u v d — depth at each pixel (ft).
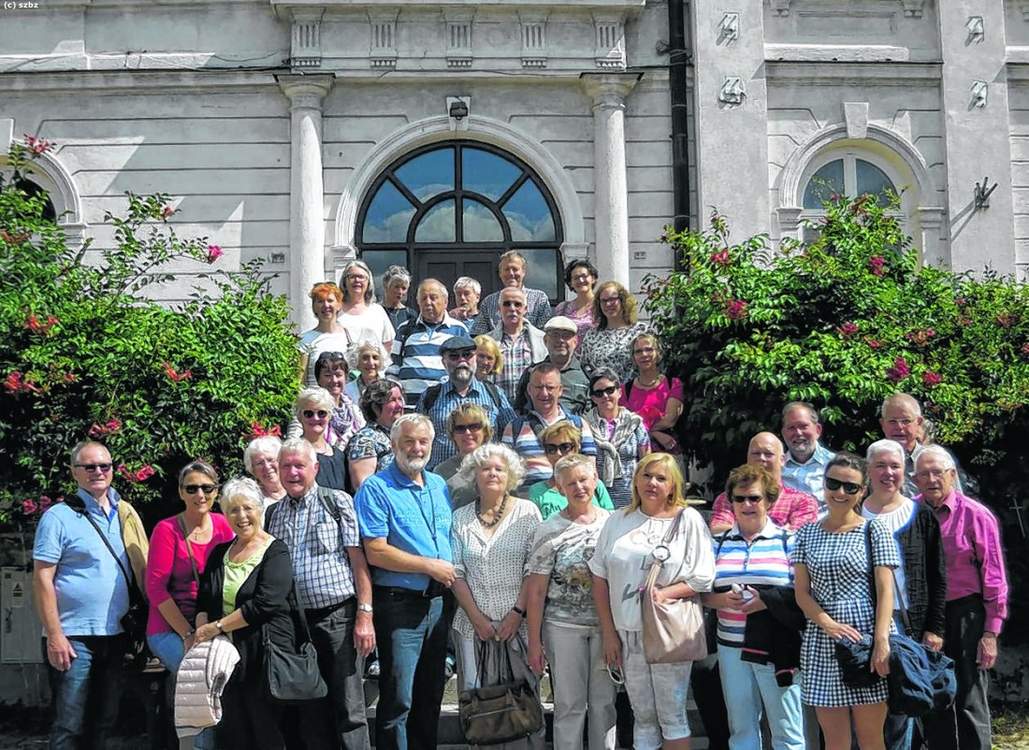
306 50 40.40
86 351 25.13
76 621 20.72
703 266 30.37
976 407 27.45
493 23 40.91
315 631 19.63
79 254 30.66
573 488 20.13
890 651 17.62
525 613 20.07
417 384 27.40
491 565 20.16
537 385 23.66
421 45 40.73
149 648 21.90
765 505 19.69
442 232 41.73
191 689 18.38
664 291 31.30
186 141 40.57
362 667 20.08
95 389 24.98
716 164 41.11
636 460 24.02
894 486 19.77
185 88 40.50
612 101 40.88
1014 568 27.86
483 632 19.76
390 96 41.09
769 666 19.01
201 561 20.31
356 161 40.88
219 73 40.34
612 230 40.55
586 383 26.73
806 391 26.48
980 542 20.62
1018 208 42.60
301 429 25.16
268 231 40.50
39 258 28.32
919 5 42.70
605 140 40.86
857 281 28.78
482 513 20.63
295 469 20.02
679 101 41.24
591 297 30.42
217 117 40.65
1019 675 27.35
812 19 42.39
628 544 19.40
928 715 20.51
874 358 26.89
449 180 41.78
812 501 20.79
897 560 18.19
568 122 41.45
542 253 41.83
